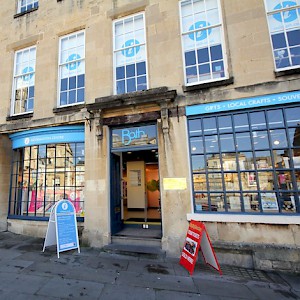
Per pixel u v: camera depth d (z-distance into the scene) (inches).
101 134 261.1
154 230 270.4
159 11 266.2
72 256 217.3
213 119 232.1
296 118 207.5
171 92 230.7
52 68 311.1
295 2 229.0
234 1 239.0
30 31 337.4
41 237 286.7
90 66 287.1
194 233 196.7
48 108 301.3
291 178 203.2
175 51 252.8
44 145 311.7
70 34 314.0
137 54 278.5
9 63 343.6
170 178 230.5
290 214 197.2
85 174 262.8
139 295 147.3
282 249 191.5
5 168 330.6
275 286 163.0
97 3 300.2
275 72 214.2
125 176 326.6
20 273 177.2
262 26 226.8
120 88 277.9
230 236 206.2
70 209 239.0
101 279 169.2
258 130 216.5
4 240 274.1
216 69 244.4
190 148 234.7
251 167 214.7
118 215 273.3
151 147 249.9
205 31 254.8
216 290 155.8
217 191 220.4
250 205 211.2
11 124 316.5
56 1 327.6
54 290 151.1
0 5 370.6
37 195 307.0
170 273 182.5
